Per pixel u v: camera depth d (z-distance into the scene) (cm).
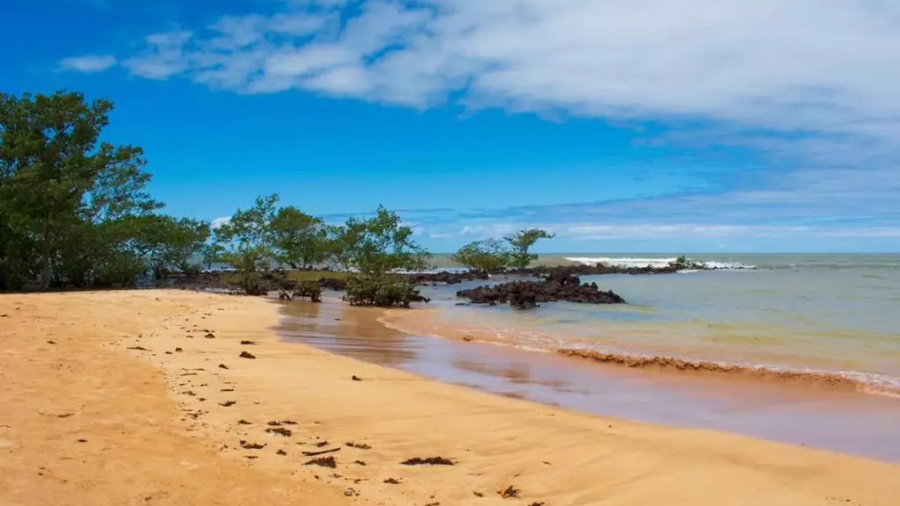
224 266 6556
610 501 582
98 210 3966
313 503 535
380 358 1474
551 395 1107
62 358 1115
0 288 3481
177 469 589
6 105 3550
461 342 1758
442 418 876
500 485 617
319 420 841
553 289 3322
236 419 813
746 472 671
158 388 948
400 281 3172
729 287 4116
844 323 2100
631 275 6250
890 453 775
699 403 1055
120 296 2680
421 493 584
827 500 600
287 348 1530
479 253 6444
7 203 3262
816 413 988
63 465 563
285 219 5350
